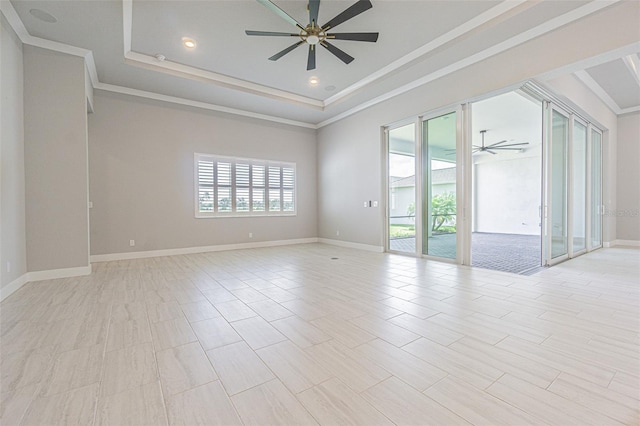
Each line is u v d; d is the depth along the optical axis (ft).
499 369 5.49
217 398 4.75
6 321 7.97
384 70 15.81
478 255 18.12
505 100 18.28
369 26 11.82
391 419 4.24
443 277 12.57
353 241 21.80
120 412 4.44
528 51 11.75
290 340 6.82
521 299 9.52
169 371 5.55
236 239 21.43
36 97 12.11
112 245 16.93
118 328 7.52
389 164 19.57
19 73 11.49
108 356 6.12
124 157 17.24
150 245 18.11
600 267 14.12
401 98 17.51
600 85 17.08
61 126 12.63
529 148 30.94
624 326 7.34
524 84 12.35
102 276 13.03
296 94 19.65
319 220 25.38
